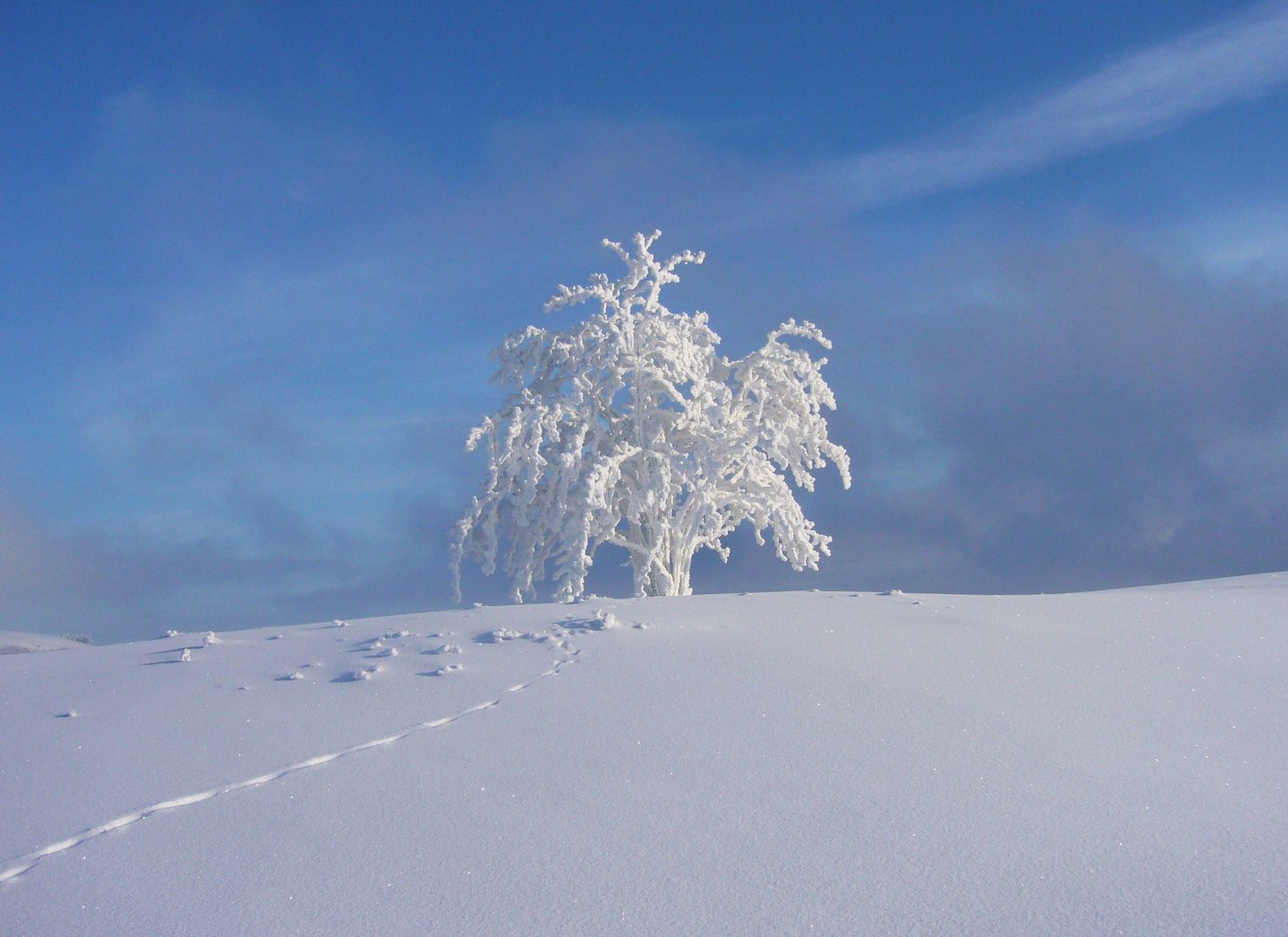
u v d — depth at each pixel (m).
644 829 3.85
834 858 3.53
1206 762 4.64
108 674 7.48
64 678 7.46
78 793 4.55
